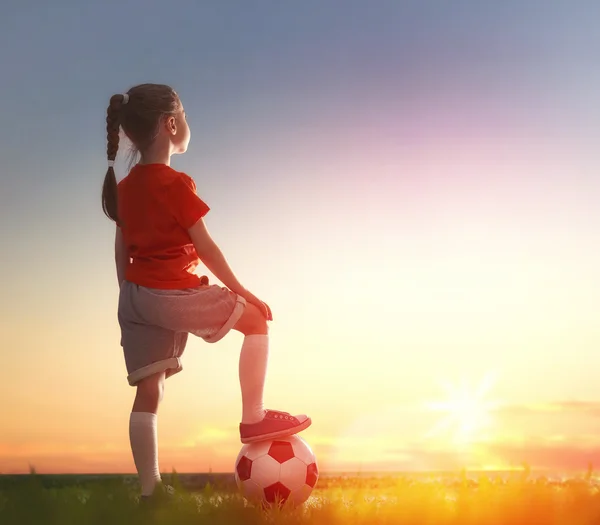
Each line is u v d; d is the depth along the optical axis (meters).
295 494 2.50
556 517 2.14
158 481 2.51
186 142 2.78
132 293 2.57
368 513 2.15
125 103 2.67
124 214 2.64
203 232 2.56
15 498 2.32
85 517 2.11
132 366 2.57
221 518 2.09
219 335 2.55
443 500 2.26
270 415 2.56
